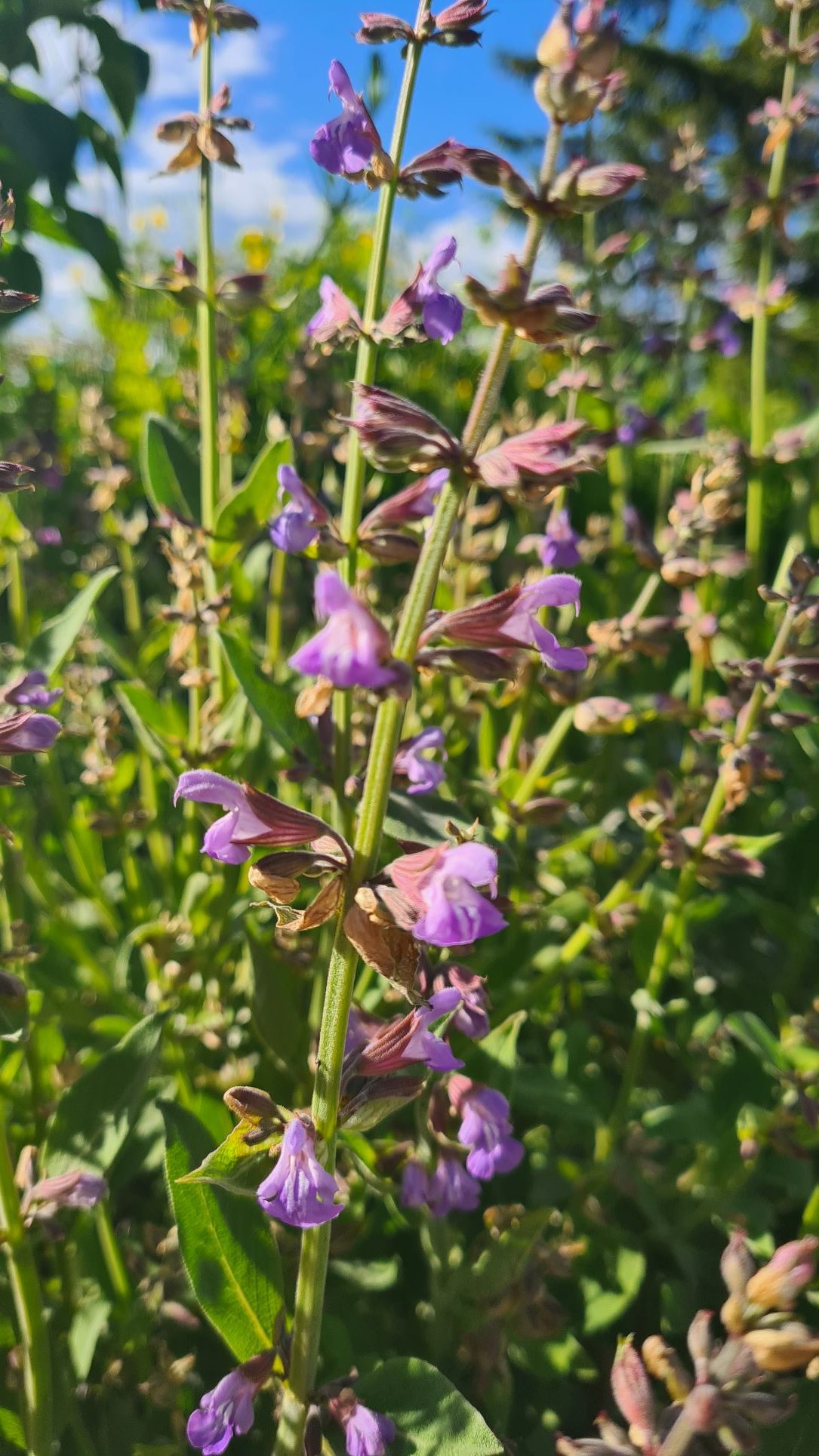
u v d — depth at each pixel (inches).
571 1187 9.7
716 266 14.9
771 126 12.8
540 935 11.4
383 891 4.8
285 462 10.2
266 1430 7.7
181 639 10.8
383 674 4.3
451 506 4.7
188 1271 5.8
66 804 11.9
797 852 13.0
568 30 4.4
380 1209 9.2
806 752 13.1
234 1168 5.4
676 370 15.5
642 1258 8.8
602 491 18.1
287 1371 5.9
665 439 14.7
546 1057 11.4
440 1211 7.1
